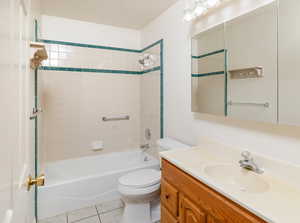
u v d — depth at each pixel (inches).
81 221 74.4
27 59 33.6
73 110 104.0
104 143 113.0
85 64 105.7
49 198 76.9
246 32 52.1
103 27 109.3
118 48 114.1
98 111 110.5
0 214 16.5
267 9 46.7
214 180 42.3
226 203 38.0
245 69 52.8
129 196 66.6
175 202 53.5
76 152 105.5
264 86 48.1
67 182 80.2
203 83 67.3
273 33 45.6
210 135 66.7
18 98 25.3
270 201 35.0
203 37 66.7
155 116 102.7
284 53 43.6
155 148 103.7
